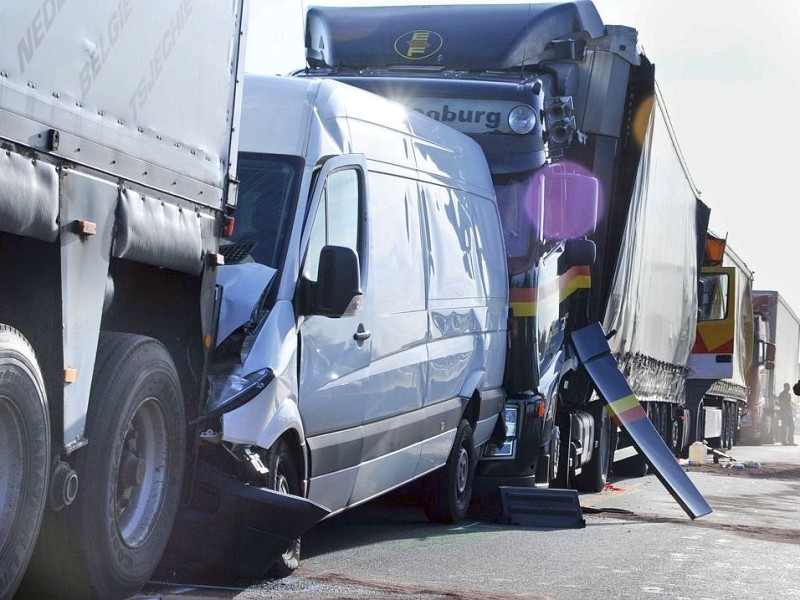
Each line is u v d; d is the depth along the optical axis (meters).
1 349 4.21
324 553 8.05
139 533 5.44
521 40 13.11
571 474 14.11
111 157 4.86
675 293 20.62
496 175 11.51
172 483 5.62
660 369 19.81
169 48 5.36
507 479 11.62
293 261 6.77
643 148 14.54
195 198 5.70
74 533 4.93
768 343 41.53
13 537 4.43
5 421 4.35
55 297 4.55
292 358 6.52
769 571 8.40
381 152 8.27
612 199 14.38
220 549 6.16
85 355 4.77
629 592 7.17
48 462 4.59
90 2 4.64
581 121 14.16
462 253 9.89
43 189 4.36
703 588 7.48
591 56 14.14
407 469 8.71
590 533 10.20
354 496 7.73
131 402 5.19
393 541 8.91
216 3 5.87
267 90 7.48
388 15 13.48
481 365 10.40
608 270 14.30
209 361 5.96
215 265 5.91
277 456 6.43
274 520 6.13
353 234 7.55
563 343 13.02
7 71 4.09
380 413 7.94
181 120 5.53
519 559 8.32
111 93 4.85
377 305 7.84
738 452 32.12
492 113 11.58
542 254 11.69
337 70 13.14
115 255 4.97
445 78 12.19
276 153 7.18
